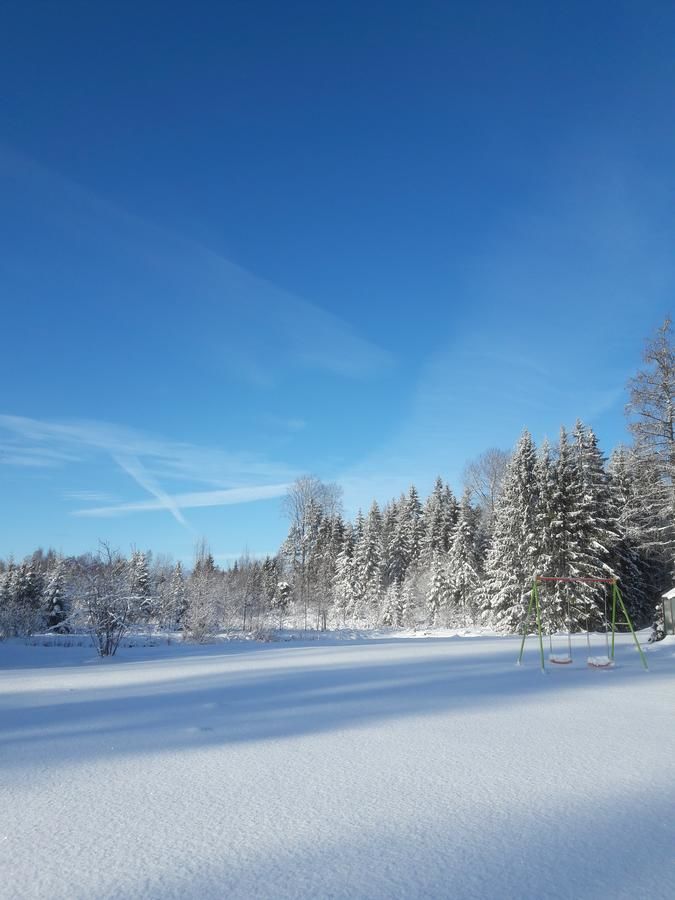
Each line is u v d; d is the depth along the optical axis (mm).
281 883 3043
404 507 63281
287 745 6074
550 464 34844
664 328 25453
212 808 4188
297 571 52781
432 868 3205
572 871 3172
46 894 2945
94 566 21328
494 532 42125
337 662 15211
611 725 7035
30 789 4652
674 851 3416
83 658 19844
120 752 5844
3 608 31484
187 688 10516
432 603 46250
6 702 9211
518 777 4891
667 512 25219
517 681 11156
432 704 8578
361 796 4434
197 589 34531
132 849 3488
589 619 32250
